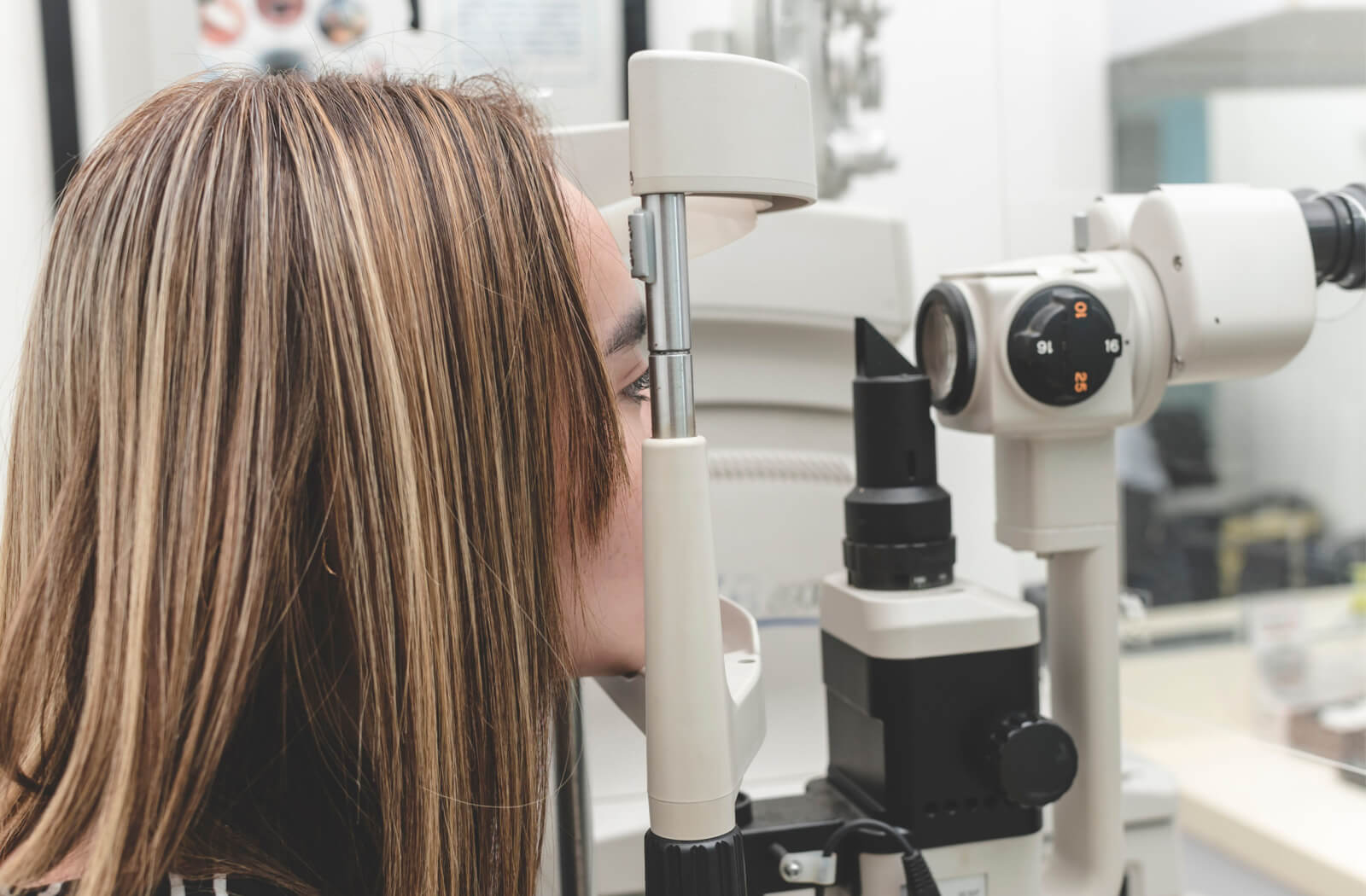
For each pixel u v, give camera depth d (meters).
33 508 0.38
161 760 0.32
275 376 0.33
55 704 0.35
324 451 0.34
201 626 0.33
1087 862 0.48
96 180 0.37
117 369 0.34
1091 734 0.48
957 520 0.85
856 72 0.75
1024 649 0.43
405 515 0.34
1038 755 0.41
